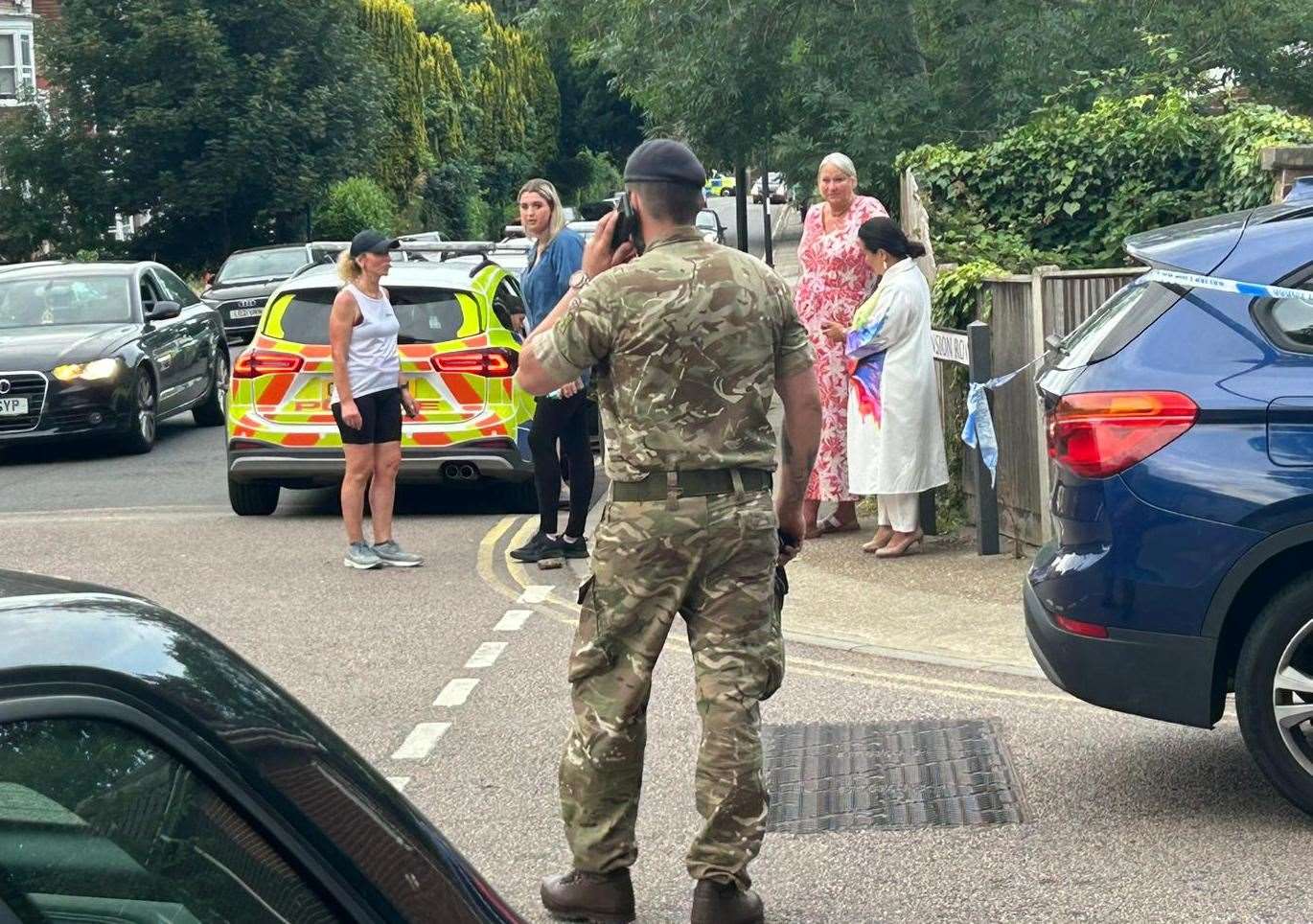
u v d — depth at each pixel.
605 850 4.69
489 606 9.17
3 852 1.67
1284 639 5.18
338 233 48.75
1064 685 5.47
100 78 45.97
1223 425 5.22
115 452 17.41
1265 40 21.19
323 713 7.03
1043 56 20.80
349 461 10.27
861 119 20.94
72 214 46.97
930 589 9.05
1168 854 5.11
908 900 4.84
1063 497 5.46
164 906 1.77
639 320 4.39
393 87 52.53
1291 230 5.38
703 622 4.52
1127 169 12.16
